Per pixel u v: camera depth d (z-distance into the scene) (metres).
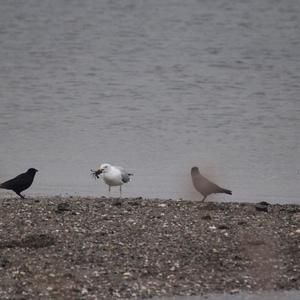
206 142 33.50
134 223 18.42
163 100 44.44
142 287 15.02
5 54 61.56
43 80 51.06
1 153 30.56
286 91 47.88
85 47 65.00
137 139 33.88
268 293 15.08
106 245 16.91
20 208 19.48
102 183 25.58
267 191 25.03
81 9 84.38
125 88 48.41
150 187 25.22
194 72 54.38
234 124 37.69
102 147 32.03
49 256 16.22
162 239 17.41
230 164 29.28
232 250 16.97
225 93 47.03
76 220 18.53
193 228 18.20
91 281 15.16
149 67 56.22
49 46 65.25
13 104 42.75
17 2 87.75
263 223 18.81
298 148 32.53
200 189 21.20
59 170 27.58
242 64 57.56
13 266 15.68
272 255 16.78
